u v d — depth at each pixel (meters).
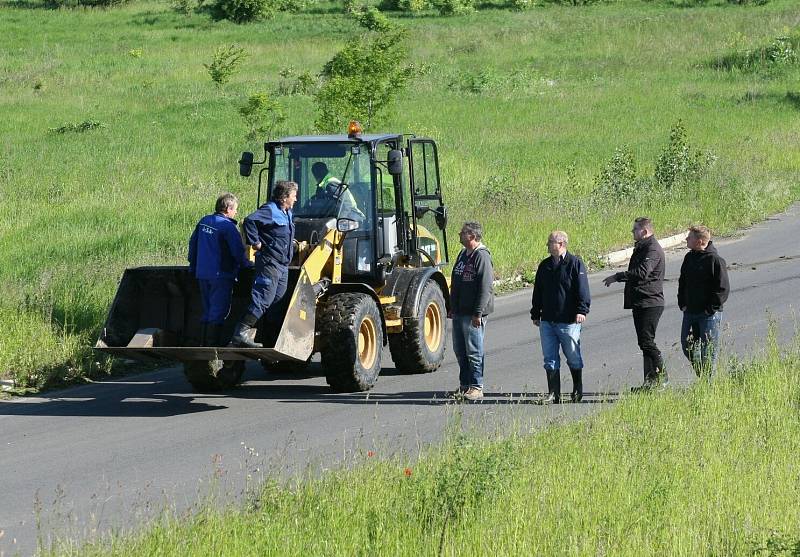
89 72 114.88
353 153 30.08
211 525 16.58
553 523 17.12
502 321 38.44
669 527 17.22
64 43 135.25
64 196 58.09
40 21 152.62
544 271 26.69
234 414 26.77
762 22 134.75
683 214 57.25
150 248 44.84
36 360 30.83
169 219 51.78
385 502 17.67
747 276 45.25
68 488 20.72
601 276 46.72
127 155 71.25
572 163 70.88
